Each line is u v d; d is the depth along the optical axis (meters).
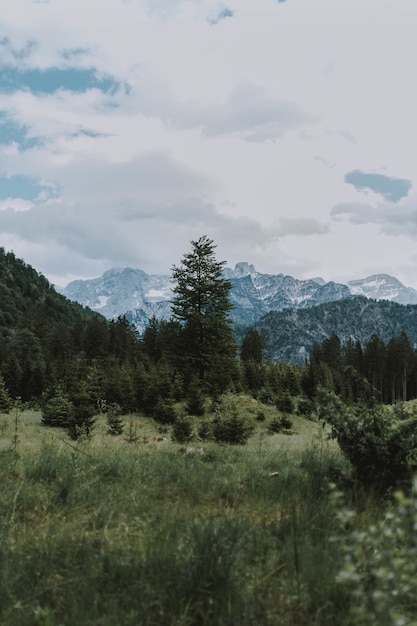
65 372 46.84
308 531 4.16
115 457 7.96
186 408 32.66
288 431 28.70
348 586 2.99
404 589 2.36
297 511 4.81
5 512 5.08
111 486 6.11
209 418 31.44
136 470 7.01
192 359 47.53
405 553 2.51
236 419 19.70
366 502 5.01
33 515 5.11
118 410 29.91
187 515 4.77
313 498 5.27
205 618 2.83
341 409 6.03
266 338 121.00
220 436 19.11
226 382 44.44
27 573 3.51
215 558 3.29
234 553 3.57
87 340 97.75
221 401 36.56
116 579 3.43
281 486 5.97
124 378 37.50
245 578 3.36
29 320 142.75
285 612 2.98
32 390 43.09
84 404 25.84
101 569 3.54
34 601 3.08
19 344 97.69
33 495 5.71
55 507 5.23
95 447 10.66
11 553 3.91
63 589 3.27
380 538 2.71
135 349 88.12
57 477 6.58
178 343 49.31
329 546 3.74
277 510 5.06
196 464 7.83
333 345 122.56
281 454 9.49
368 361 106.31
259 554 3.87
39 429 22.38
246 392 48.31
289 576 3.38
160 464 7.64
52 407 25.78
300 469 7.25
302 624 2.88
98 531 4.39
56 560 3.80
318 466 7.06
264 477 6.71
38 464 7.25
